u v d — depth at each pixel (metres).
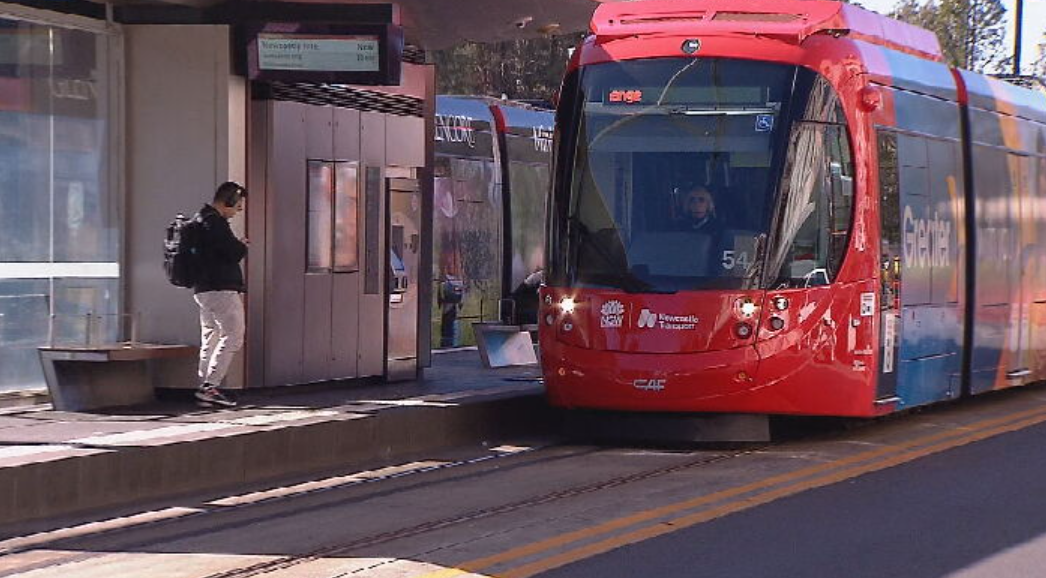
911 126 61.56
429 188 70.06
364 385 65.38
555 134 57.59
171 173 58.34
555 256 56.50
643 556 37.34
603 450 57.22
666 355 54.22
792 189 54.59
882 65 59.72
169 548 38.19
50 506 42.62
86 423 51.12
